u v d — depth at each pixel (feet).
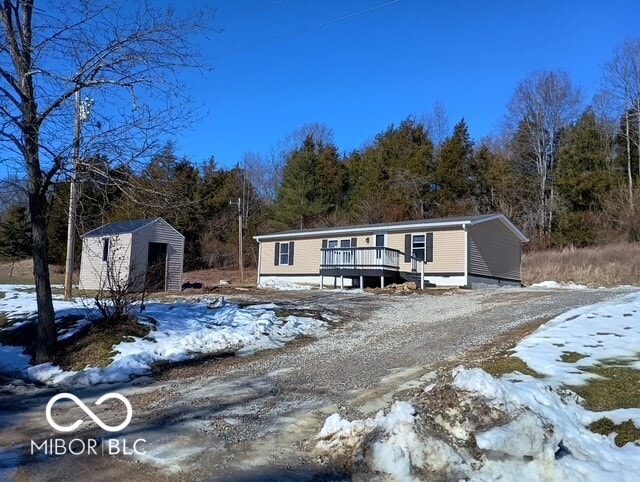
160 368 28.55
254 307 45.09
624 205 114.01
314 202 147.64
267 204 160.04
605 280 85.46
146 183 31.71
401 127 158.92
